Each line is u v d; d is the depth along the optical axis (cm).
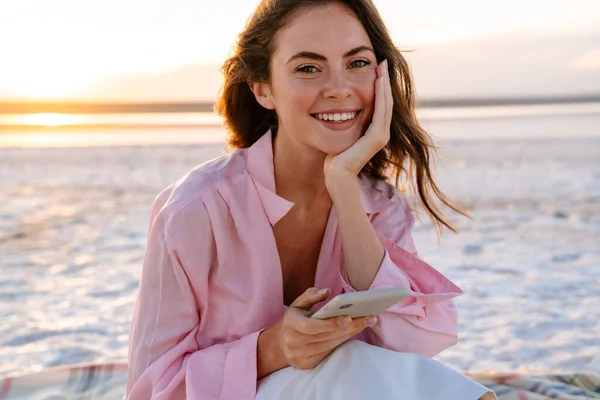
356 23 238
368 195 268
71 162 1612
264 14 242
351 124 240
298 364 215
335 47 232
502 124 2802
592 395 349
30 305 609
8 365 471
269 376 225
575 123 2794
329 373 209
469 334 540
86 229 912
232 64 262
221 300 241
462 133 2342
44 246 822
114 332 541
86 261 756
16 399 346
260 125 276
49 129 3059
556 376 367
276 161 250
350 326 204
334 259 259
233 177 246
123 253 789
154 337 237
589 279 680
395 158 276
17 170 1477
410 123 268
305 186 252
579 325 556
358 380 205
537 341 522
